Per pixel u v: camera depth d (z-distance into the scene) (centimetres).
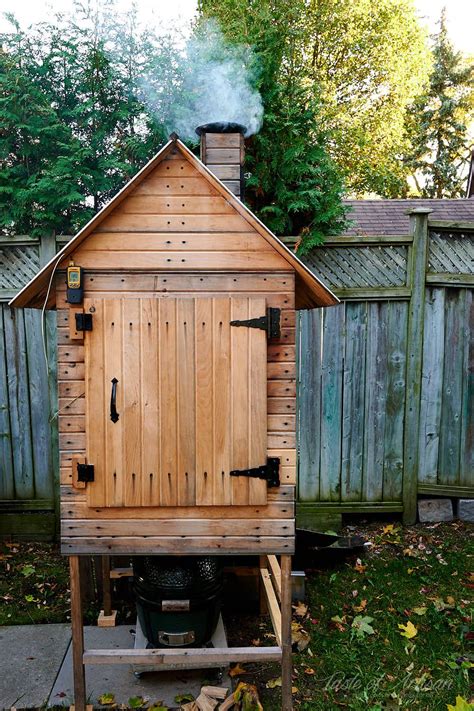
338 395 458
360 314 452
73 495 241
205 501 240
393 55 1376
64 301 236
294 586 358
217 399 238
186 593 267
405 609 351
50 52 475
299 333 452
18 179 458
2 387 445
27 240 431
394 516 480
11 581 391
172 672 288
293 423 242
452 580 386
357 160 1351
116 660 249
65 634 322
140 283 237
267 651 251
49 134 457
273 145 442
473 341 459
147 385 236
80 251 235
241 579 350
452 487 470
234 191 319
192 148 477
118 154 484
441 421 466
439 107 2311
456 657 301
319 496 466
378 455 464
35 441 450
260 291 239
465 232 452
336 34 1339
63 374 238
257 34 465
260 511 244
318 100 456
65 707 262
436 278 450
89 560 363
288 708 251
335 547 399
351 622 338
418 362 455
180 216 236
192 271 237
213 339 236
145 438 237
